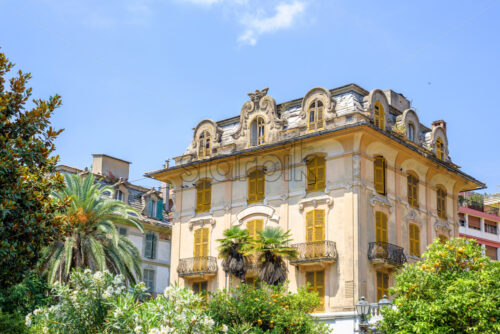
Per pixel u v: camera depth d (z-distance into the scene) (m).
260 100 41.88
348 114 37.47
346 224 36.31
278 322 26.62
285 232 36.91
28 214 19.77
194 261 41.69
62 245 37.34
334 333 34.62
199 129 44.84
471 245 27.06
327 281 36.34
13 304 32.09
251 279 39.16
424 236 41.22
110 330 19.97
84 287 21.14
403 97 45.50
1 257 19.44
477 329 23.80
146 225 52.78
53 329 20.70
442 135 45.34
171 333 19.09
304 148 38.97
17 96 20.52
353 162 36.94
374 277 36.31
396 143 38.75
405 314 25.61
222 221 41.62
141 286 21.39
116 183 53.78
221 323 25.81
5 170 19.06
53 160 21.16
